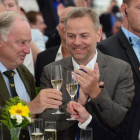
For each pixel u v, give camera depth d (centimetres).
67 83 311
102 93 325
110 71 346
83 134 285
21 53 320
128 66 355
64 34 463
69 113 335
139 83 401
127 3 415
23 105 287
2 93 318
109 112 324
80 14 329
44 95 310
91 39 330
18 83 346
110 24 823
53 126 286
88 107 333
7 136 309
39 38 588
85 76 321
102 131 322
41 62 472
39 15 703
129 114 341
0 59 326
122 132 333
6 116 273
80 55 335
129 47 414
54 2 846
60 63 363
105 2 996
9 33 312
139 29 411
